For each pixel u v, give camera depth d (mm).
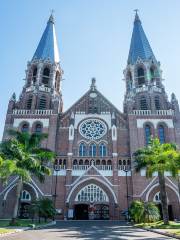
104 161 52656
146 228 28328
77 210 50312
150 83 62188
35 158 36562
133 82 64062
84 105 60531
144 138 54500
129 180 50531
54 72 65688
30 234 21641
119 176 50875
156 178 49625
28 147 37938
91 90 62531
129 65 68250
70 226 31938
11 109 57844
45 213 39031
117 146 54781
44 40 72188
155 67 66312
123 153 53969
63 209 47688
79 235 20828
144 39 72500
